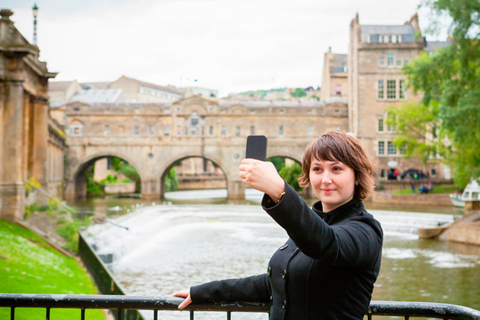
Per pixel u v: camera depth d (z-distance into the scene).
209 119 72.50
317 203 2.56
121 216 34.28
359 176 2.40
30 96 27.53
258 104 73.62
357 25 64.38
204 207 43.97
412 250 23.80
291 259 2.31
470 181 41.84
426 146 50.38
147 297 2.82
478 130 25.06
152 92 120.31
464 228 25.83
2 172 20.81
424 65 29.41
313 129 70.75
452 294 15.41
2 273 12.36
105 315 11.25
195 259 21.89
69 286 13.18
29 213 21.75
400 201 50.31
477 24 24.06
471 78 25.78
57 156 50.19
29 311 9.17
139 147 63.75
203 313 12.91
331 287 2.19
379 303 2.70
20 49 21.06
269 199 1.98
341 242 2.03
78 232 20.17
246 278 2.71
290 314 2.27
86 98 93.88
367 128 63.56
